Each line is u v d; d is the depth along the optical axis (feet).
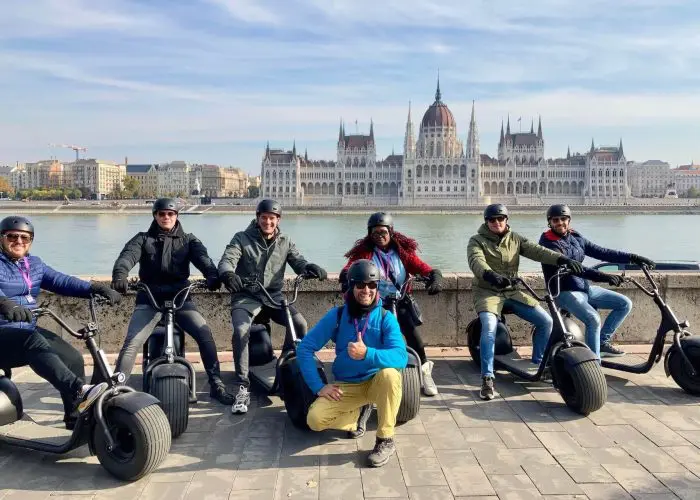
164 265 22.52
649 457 17.43
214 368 22.62
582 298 24.94
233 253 22.79
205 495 15.33
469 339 27.20
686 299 31.50
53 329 29.55
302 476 16.35
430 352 29.35
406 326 23.07
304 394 19.08
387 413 17.29
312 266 23.06
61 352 19.20
